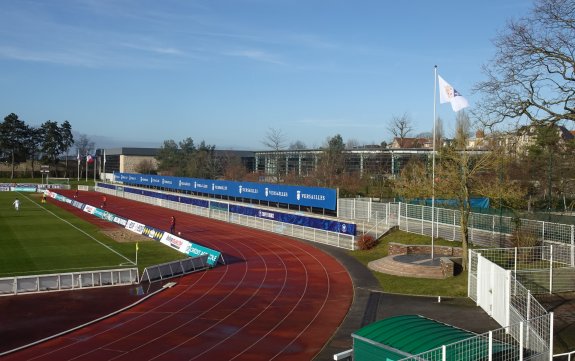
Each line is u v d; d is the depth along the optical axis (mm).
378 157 78312
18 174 144875
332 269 32906
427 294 25547
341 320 22172
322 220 43844
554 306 21000
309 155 96125
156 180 92438
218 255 34125
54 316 22703
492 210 35531
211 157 123938
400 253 34031
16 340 19609
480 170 30875
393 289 27016
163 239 42875
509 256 26609
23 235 46156
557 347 16688
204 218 62500
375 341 12523
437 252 33500
